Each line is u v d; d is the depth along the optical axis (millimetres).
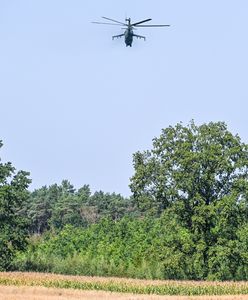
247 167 84062
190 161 83438
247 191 82500
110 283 69938
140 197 87188
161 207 87688
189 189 83625
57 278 74625
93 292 61125
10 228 94250
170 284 70562
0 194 93250
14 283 68688
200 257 82688
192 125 87562
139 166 87000
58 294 57125
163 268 89750
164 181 84938
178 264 84062
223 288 68000
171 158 85125
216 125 86438
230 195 81500
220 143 85688
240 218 83312
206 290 67812
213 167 84250
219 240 82312
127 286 67938
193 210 84250
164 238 88438
